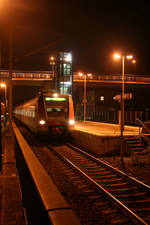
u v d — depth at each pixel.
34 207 3.07
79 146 16.62
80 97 55.38
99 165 10.91
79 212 5.84
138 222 5.17
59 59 48.00
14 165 6.69
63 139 19.95
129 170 10.00
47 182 3.09
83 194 7.13
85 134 15.75
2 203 3.41
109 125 24.89
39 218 2.60
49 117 17.23
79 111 51.78
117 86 54.97
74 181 8.42
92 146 14.46
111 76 52.59
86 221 5.36
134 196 7.00
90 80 50.31
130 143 13.48
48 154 13.46
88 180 8.30
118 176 9.11
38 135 18.12
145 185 7.46
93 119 47.06
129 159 12.27
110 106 59.72
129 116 36.44
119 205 6.08
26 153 6.15
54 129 17.12
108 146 13.43
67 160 11.16
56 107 17.50
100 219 5.46
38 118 17.23
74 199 6.70
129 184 8.16
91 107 59.69
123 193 7.28
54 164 11.04
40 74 51.09
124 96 12.30
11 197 3.63
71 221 1.89
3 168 6.13
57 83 48.09
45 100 17.50
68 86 48.19
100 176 9.14
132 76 54.91
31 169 3.94
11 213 3.07
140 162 11.06
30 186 3.67
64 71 48.09
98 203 6.38
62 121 17.28
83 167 10.53
